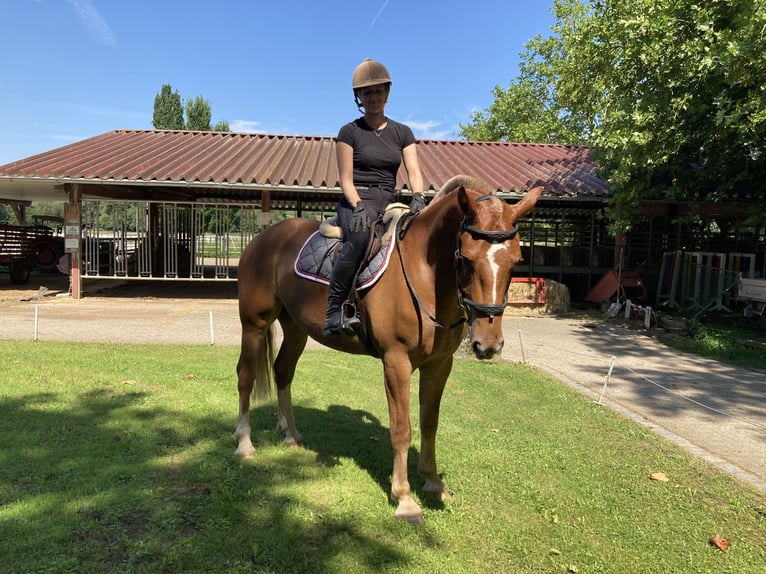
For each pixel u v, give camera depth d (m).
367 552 2.70
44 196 17.95
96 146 15.57
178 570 2.47
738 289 11.66
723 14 8.97
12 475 3.30
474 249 2.49
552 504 3.31
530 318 12.33
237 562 2.55
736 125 8.77
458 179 3.00
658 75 10.02
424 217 3.03
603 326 11.39
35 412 4.48
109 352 7.03
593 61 12.10
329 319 3.21
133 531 2.78
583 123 26.23
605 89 12.60
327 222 3.67
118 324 9.73
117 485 3.26
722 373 7.48
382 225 3.21
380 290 3.04
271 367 4.23
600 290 13.77
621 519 3.16
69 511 2.91
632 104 10.81
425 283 2.93
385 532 2.91
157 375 5.88
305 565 2.56
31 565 2.43
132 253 17.39
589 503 3.34
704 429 5.07
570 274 16.09
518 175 14.32
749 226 14.81
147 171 12.66
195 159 14.30
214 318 10.82
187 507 3.05
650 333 10.52
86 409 4.63
